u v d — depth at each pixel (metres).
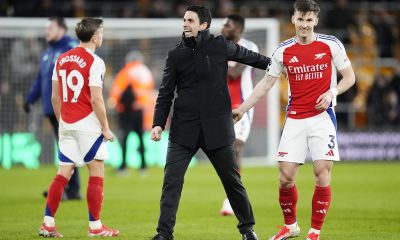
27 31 71.06
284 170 27.53
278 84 71.31
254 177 59.75
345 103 79.56
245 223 27.31
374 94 79.81
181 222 34.81
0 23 67.88
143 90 61.78
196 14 26.72
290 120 27.58
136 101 61.28
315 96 27.14
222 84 26.97
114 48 72.94
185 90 27.03
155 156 71.69
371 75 85.12
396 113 79.75
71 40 41.84
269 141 71.69
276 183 54.56
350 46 85.94
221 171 27.09
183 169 27.08
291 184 27.83
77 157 29.61
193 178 59.16
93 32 29.59
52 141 70.44
